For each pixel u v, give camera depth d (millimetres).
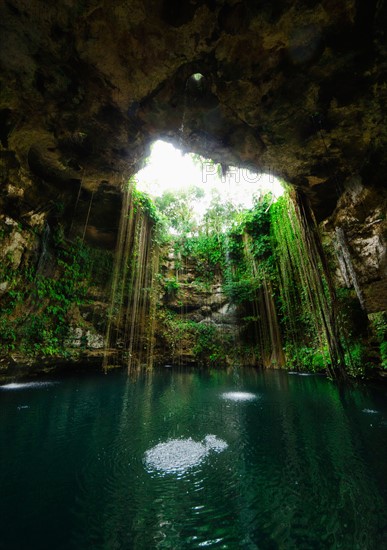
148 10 3832
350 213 7781
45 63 4477
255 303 13781
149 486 2586
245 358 13453
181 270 15930
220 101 5199
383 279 7328
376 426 4168
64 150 6715
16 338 7742
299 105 5051
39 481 2625
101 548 1821
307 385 7809
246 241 14609
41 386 7418
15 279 7645
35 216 7910
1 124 5410
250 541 1898
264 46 4180
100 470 2881
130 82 4852
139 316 13047
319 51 4215
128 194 10352
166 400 6230
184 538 1923
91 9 3787
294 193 8695
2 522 2041
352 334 8406
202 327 14641
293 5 3666
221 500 2369
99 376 9805
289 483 2633
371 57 4219
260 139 5965
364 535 1936
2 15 3805
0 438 3629
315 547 1837
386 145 5668
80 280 10367
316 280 9305
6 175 6465
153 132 6082
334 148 6055
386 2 3572
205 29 4035
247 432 4078
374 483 2596
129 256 11992
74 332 9977
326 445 3512
